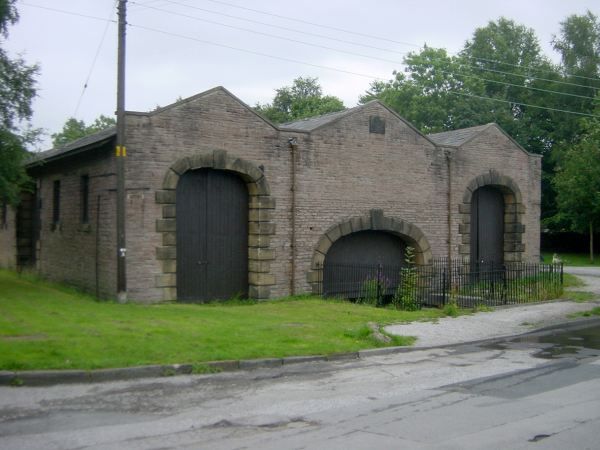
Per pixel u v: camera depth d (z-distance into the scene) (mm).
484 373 10594
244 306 18078
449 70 49781
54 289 20734
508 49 52562
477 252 24953
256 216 19359
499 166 24891
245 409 8211
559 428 7320
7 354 9961
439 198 23203
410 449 6566
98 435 7066
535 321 16531
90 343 11008
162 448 6637
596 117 43781
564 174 42969
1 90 19141
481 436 7008
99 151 18531
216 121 18516
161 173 17656
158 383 9578
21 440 6875
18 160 19422
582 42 49469
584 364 11430
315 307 17859
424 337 13953
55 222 22703
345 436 7027
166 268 17719
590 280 27562
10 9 18953
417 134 22672
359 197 21281
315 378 10148
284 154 19766
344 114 20969
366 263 22141
